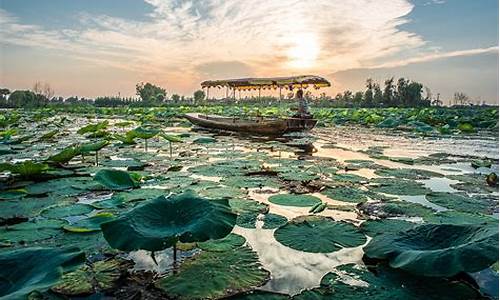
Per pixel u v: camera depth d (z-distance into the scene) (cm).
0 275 189
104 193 455
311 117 1380
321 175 585
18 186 480
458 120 1733
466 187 509
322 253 276
